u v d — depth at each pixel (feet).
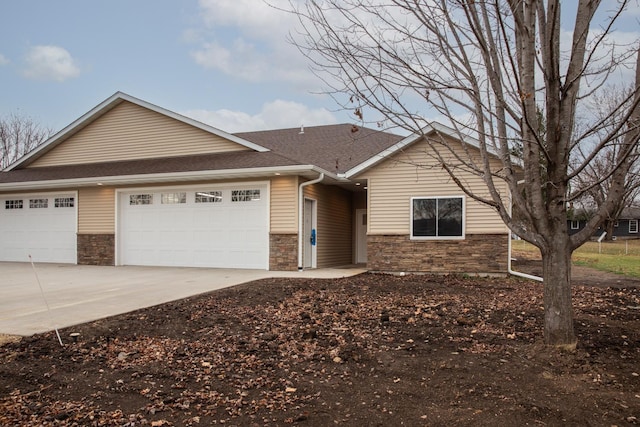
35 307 23.47
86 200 50.01
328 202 49.55
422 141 39.93
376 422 11.29
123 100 52.31
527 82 15.14
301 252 41.83
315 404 12.41
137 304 24.41
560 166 15.46
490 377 14.10
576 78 14.66
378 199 42.04
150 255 47.32
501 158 16.08
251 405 12.34
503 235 38.50
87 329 18.89
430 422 11.27
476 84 15.14
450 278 37.81
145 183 47.21
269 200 42.60
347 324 20.42
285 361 15.85
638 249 96.07
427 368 14.96
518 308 23.68
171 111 49.90
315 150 53.98
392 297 27.07
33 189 51.78
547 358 15.40
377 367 15.14
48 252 51.75
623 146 14.62
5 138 119.55
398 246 41.32
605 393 12.94
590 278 41.34
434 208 40.34
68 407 12.06
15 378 13.83
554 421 11.31
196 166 43.88
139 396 12.87
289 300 25.89
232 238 44.09
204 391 13.28
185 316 21.75
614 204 15.33
